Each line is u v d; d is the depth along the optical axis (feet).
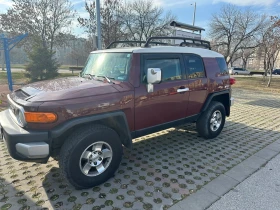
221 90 14.88
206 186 9.30
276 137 15.71
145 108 10.30
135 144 13.98
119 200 8.30
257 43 80.33
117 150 9.48
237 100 32.12
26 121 7.70
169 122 11.88
